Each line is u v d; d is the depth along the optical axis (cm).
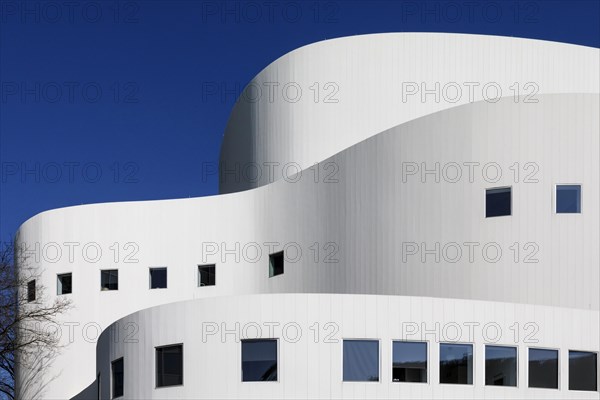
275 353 3738
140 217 5488
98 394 4462
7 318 5775
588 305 4194
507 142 4331
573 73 5344
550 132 4291
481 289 4303
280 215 5062
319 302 3756
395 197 4534
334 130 5334
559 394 3828
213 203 5366
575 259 4222
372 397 3697
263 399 3709
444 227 4403
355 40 5362
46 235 5647
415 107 5250
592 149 4259
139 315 4022
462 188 4384
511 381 3788
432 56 5278
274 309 3762
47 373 5516
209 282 5312
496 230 4306
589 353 3900
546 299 4222
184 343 3844
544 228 4253
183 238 5391
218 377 3762
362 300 3762
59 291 5575
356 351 3734
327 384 3703
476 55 5272
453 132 4428
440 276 4384
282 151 5494
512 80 5272
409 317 3766
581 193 4244
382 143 4609
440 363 3753
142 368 3962
